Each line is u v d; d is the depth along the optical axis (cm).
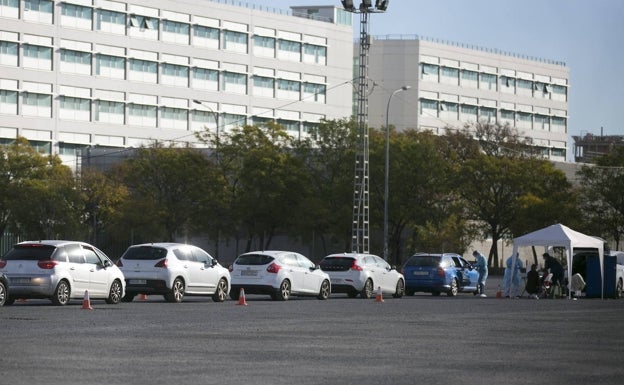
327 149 11675
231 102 18325
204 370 2069
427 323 3600
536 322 3772
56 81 16250
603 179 12781
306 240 11619
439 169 11619
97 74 16712
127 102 17050
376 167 11425
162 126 17500
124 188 11650
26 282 4219
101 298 4516
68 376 1938
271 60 18838
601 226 12656
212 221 11200
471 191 12312
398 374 2056
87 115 16625
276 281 5250
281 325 3350
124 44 17000
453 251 11288
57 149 16288
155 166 11119
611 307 5053
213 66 18075
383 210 11456
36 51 16050
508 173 12388
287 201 11300
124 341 2656
